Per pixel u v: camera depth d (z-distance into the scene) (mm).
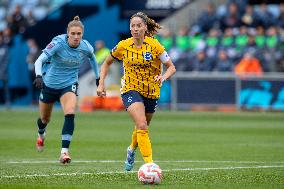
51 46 34844
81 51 35750
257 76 75062
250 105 75438
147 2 95500
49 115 37812
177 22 91625
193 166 34250
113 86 80562
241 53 79500
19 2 102000
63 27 96875
